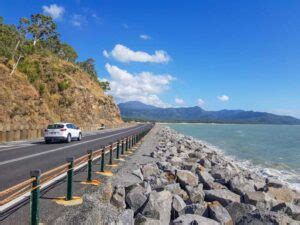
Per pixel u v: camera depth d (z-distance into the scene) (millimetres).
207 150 36562
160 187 10352
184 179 12164
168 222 8219
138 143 31156
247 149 51375
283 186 12758
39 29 96062
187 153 26578
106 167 15070
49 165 14984
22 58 73562
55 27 98938
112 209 7168
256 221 7645
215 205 8375
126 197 8508
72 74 90312
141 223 7164
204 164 20094
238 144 61938
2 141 29531
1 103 43188
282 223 7426
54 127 29766
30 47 81938
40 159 17141
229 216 8117
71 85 76250
